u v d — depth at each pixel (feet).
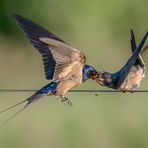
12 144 62.64
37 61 75.46
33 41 40.09
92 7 83.71
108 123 65.16
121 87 43.47
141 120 65.82
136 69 43.93
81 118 64.80
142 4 85.35
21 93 67.82
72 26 83.46
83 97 66.33
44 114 64.59
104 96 66.39
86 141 63.36
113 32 83.76
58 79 41.55
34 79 72.90
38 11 84.53
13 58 76.33
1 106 65.67
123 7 84.94
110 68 77.56
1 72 73.82
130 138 64.54
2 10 83.61
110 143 63.77
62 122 64.23
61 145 62.95
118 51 80.43
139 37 85.46
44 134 63.31
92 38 82.94
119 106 66.33
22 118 64.23
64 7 83.92
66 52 40.29
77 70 41.55
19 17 39.96
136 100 66.80
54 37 39.96
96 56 79.97
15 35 81.00
